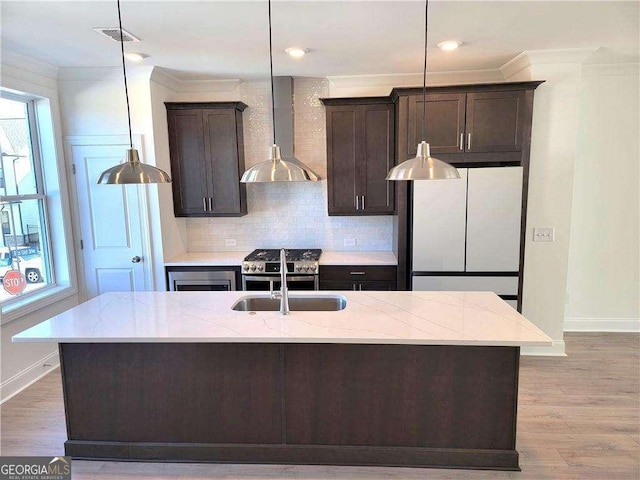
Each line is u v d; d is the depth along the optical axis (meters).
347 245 4.68
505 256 3.69
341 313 2.53
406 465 2.45
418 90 3.65
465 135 3.67
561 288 3.83
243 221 4.71
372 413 2.43
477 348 2.32
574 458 2.52
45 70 3.64
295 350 2.40
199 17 2.58
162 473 2.44
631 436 2.72
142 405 2.50
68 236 4.00
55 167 3.84
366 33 2.93
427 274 3.78
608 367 3.68
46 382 3.52
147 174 2.30
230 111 4.20
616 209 4.32
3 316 3.23
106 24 2.68
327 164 4.23
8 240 3.46
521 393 3.25
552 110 3.62
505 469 2.41
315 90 4.41
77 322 2.43
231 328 2.31
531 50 3.42
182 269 4.18
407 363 2.37
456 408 2.39
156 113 3.99
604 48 3.41
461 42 3.19
